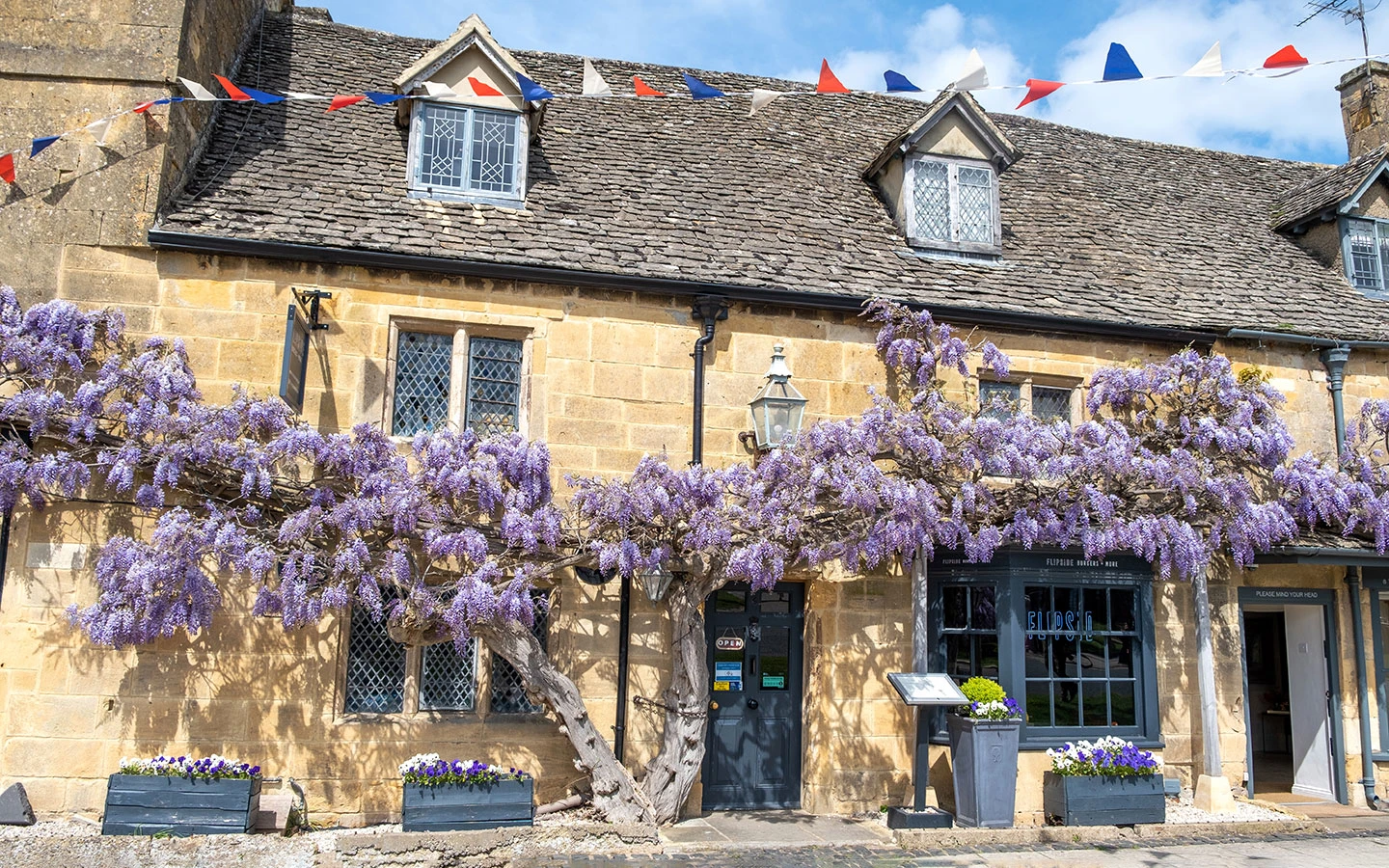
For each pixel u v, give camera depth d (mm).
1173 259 11297
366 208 8648
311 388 7973
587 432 8469
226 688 7473
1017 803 8414
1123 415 9703
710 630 8844
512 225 8922
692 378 8773
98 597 7168
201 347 7844
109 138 7965
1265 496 9453
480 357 8500
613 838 7328
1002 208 11461
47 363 7215
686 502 7695
